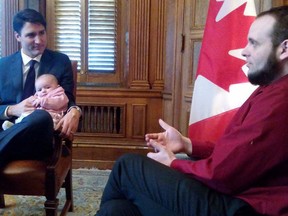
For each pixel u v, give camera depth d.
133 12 3.34
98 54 3.54
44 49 2.30
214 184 1.29
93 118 3.47
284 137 1.19
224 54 2.02
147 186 1.37
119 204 1.42
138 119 3.44
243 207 1.23
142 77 3.41
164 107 3.39
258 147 1.20
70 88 2.29
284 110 1.20
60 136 1.97
